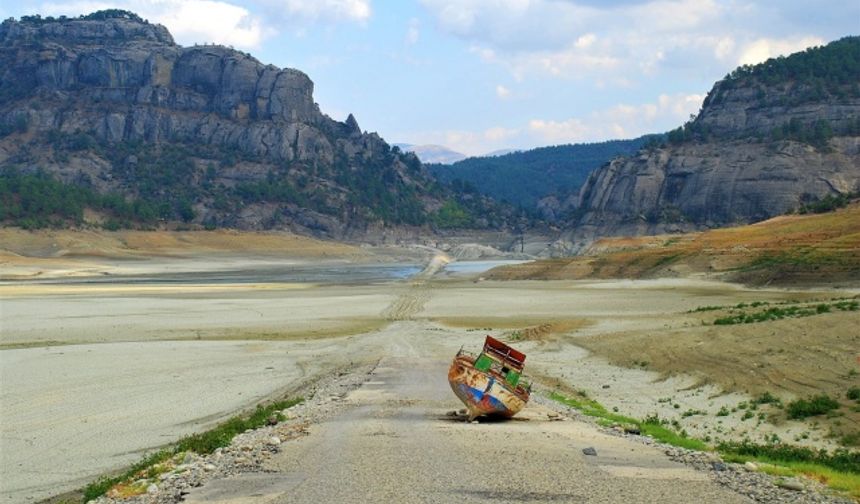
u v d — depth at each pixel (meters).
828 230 136.88
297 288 126.88
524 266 148.62
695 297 94.69
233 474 21.25
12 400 40.12
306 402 37.22
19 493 24.92
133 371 49.75
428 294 112.88
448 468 21.30
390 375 47.62
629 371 46.81
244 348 61.72
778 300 84.94
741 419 33.12
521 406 30.67
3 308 91.31
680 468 21.66
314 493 18.83
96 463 28.23
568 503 17.97
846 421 30.50
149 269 194.12
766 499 18.39
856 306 52.72
